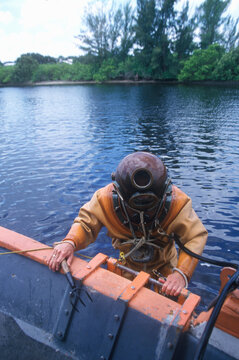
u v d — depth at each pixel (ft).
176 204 7.43
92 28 186.39
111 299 6.30
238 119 52.01
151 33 162.71
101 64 190.08
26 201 20.61
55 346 6.55
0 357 7.26
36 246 7.72
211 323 4.80
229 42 160.45
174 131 44.21
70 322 6.58
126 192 6.99
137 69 167.12
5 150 35.76
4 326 7.25
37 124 54.24
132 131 45.14
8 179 25.34
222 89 107.86
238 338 5.45
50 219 17.99
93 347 6.22
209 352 5.34
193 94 95.09
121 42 187.52
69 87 159.43
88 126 50.49
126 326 6.04
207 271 13.21
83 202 20.30
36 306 7.06
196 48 162.50
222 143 36.09
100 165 28.60
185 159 30.04
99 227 8.13
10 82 221.66
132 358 5.84
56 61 265.54
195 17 161.48
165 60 158.51
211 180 23.98
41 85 194.49
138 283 6.65
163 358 5.57
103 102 84.69
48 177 25.50
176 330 5.59
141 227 7.71
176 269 7.07
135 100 85.97
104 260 7.41
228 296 5.54
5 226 17.30
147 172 6.74
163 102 78.89
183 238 7.55
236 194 21.20
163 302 6.19
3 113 70.64
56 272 7.13
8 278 7.58
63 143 38.52
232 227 16.80
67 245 7.33
